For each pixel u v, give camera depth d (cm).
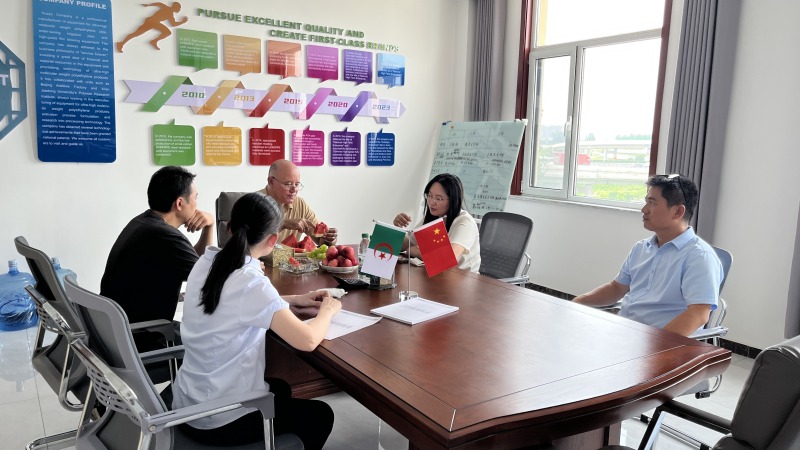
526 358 154
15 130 357
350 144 492
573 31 474
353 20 481
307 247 282
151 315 214
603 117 453
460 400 127
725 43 346
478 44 524
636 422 263
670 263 220
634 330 180
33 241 371
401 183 533
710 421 143
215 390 148
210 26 414
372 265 217
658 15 411
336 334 170
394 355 154
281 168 320
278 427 161
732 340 362
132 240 211
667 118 398
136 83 390
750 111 344
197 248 274
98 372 130
